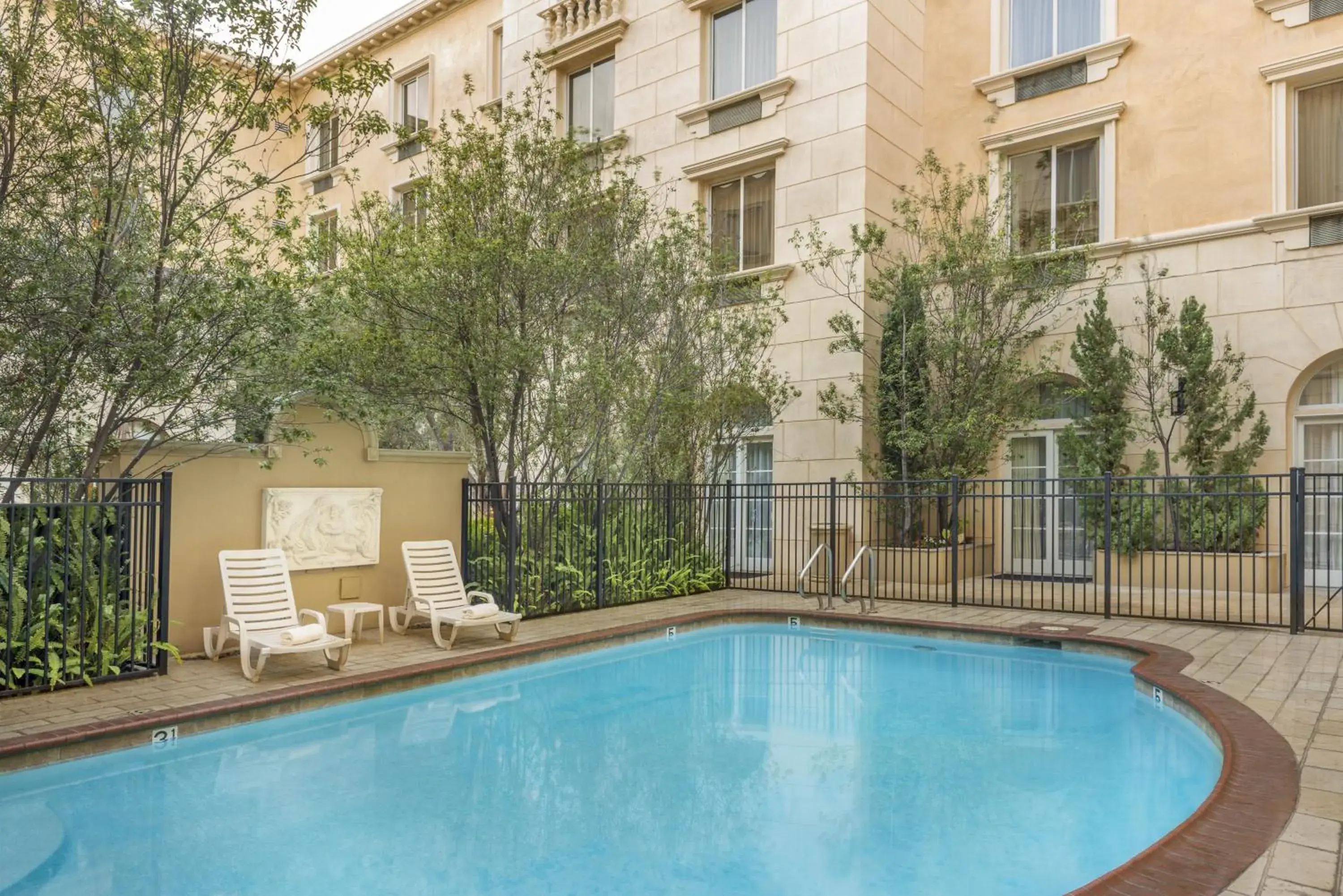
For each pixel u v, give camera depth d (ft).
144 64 21.81
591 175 34.22
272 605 23.91
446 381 30.35
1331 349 34.14
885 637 30.45
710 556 40.50
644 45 51.26
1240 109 36.76
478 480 36.19
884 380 40.22
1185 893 9.73
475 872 12.44
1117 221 39.83
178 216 23.12
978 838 13.62
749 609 33.60
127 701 19.03
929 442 39.68
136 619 21.83
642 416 36.22
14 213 20.90
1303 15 35.19
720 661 27.63
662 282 36.83
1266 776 13.76
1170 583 36.60
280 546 25.82
